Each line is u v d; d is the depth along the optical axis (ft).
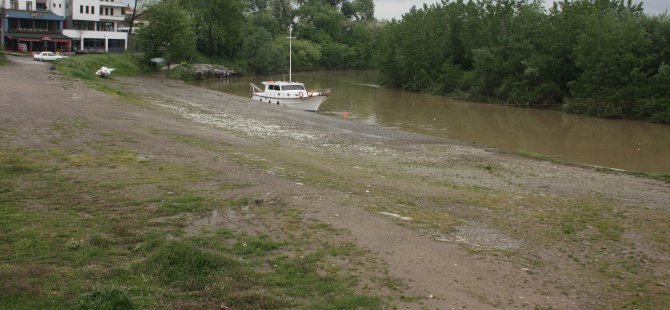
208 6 294.66
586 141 110.32
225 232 35.09
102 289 24.31
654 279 31.12
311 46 348.38
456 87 213.87
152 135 70.95
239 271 28.58
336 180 53.11
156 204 40.68
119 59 226.58
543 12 209.46
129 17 321.32
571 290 28.66
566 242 37.55
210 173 51.44
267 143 78.43
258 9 411.34
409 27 252.83
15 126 68.03
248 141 77.77
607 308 26.58
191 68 255.50
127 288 25.67
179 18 244.63
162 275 27.53
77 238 32.63
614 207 49.62
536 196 52.90
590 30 161.99
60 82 123.44
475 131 119.34
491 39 215.10
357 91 221.05
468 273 30.01
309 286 27.45
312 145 81.00
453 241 35.55
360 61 384.47
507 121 140.15
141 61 240.94
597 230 41.24
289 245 33.45
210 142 71.00
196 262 28.81
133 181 47.29
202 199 42.32
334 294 26.68
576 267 32.50
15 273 26.53
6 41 246.88
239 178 49.78
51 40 251.60
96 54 230.89
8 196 40.68
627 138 115.75
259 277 28.25
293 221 37.86
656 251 36.68
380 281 28.45
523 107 176.86
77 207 39.01
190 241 32.73
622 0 192.75
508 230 39.47
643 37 154.10
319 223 37.55
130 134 69.97
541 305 26.40
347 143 85.35
